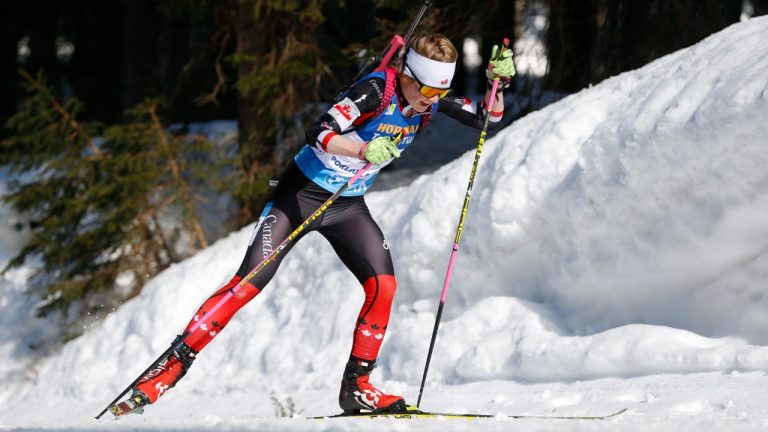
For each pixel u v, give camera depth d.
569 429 11.72
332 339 27.44
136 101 64.38
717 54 19.95
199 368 30.86
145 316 33.75
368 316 16.66
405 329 24.59
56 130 43.41
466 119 17.41
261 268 16.28
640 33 35.12
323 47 50.62
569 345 19.38
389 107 15.25
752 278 17.89
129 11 64.62
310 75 41.12
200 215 45.66
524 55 40.78
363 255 16.62
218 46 49.22
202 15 45.50
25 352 43.38
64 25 72.19
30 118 43.34
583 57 38.56
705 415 13.78
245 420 15.20
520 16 40.56
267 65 41.25
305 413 22.34
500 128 40.12
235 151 46.59
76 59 73.38
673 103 18.88
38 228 48.16
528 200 22.44
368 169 15.58
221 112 63.91
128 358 33.47
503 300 22.78
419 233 25.27
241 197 42.31
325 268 29.44
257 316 30.75
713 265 18.45
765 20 21.08
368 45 37.28
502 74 17.00
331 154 15.95
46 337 43.59
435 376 22.81
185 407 28.00
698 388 16.03
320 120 15.08
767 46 18.73
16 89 72.12
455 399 20.19
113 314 35.66
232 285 16.41
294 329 29.03
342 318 27.53
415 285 25.52
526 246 22.77
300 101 42.09
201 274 34.31
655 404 15.61
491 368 21.19
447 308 24.78
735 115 17.22
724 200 17.84
